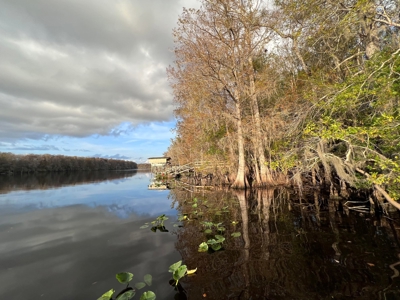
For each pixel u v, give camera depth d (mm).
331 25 8422
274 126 15523
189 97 20625
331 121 6914
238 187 16875
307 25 9242
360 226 6215
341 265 4059
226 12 15711
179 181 26953
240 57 17344
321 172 13297
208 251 5078
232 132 19391
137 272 4223
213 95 18547
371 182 6539
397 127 5281
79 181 32844
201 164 24344
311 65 12234
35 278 4090
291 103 13094
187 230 6828
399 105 5660
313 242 5254
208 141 22062
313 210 8516
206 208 10023
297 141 8742
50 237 6539
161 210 10031
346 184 10672
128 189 19812
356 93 5957
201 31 15984
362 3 6406
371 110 7164
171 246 5543
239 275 3941
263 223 7180
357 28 8703
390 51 5750
